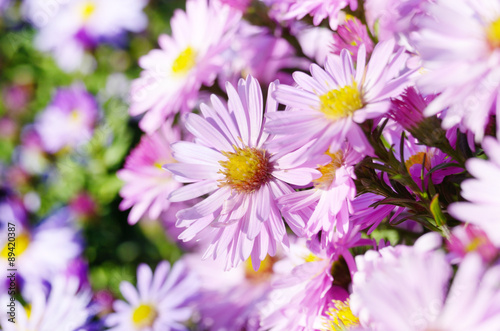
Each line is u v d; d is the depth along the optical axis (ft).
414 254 0.53
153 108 0.95
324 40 0.86
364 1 0.74
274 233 0.63
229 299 1.00
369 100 0.59
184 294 1.08
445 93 0.53
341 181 0.60
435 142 0.59
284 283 0.67
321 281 0.66
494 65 0.52
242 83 0.66
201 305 1.04
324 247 0.63
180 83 0.92
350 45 0.73
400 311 0.50
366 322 0.58
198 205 0.66
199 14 0.94
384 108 0.57
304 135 0.60
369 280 0.55
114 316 1.11
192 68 0.92
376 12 0.72
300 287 0.68
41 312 0.97
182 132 1.01
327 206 0.61
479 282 0.49
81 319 0.97
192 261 1.10
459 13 0.54
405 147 0.69
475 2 0.55
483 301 0.48
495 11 0.54
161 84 0.95
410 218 0.62
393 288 0.50
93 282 1.29
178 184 1.02
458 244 0.54
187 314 1.07
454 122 0.55
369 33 0.73
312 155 0.58
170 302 1.09
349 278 0.67
